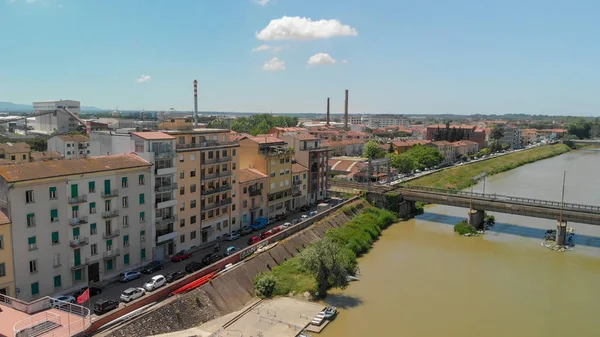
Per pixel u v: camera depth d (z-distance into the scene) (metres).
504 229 119.25
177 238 85.62
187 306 62.03
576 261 93.25
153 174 79.25
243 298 70.62
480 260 93.00
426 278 82.31
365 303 70.94
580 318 67.25
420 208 138.25
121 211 73.62
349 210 119.25
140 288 64.50
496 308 70.12
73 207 66.50
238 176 102.19
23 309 49.25
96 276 70.56
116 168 72.06
